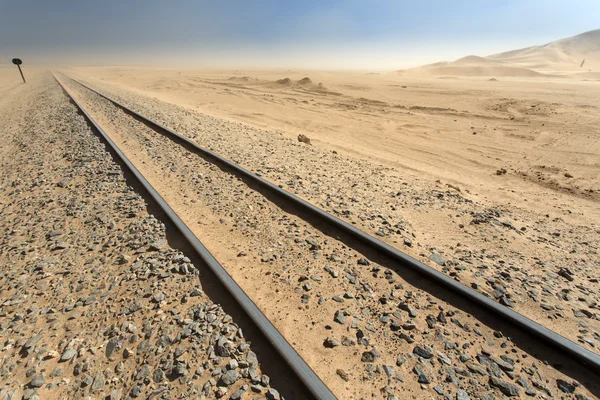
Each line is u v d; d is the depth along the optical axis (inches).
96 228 180.2
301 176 267.3
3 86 1502.2
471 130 568.7
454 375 95.3
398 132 563.5
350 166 322.0
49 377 95.0
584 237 197.0
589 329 113.6
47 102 758.5
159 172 263.3
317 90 1173.7
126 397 88.4
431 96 989.2
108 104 652.7
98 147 331.0
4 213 211.5
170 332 108.8
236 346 103.3
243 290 128.0
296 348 103.4
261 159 311.6
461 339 107.6
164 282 133.2
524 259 159.9
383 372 95.8
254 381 91.8
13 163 324.8
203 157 302.0
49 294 130.4
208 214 194.2
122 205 204.7
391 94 1053.8
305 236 169.2
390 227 180.5
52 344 106.7
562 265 157.2
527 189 314.0
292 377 92.8
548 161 399.2
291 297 125.8
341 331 110.3
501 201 269.6
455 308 120.6
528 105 746.2
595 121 568.7
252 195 220.8
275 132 515.8
